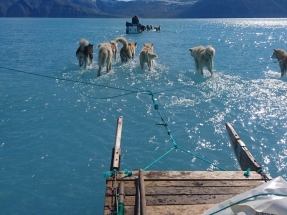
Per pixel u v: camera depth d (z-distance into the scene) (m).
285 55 12.98
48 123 8.20
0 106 9.32
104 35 38.12
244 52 21.89
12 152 6.75
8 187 5.56
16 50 21.48
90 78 12.59
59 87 11.29
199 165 6.31
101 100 9.94
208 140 7.31
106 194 4.40
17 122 8.24
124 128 7.90
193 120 8.41
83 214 4.98
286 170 6.11
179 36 37.47
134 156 6.60
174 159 6.50
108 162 6.40
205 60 12.77
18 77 12.78
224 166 6.29
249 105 9.53
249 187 4.64
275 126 8.04
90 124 8.16
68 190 5.54
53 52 20.73
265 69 15.07
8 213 4.95
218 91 10.90
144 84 11.74
